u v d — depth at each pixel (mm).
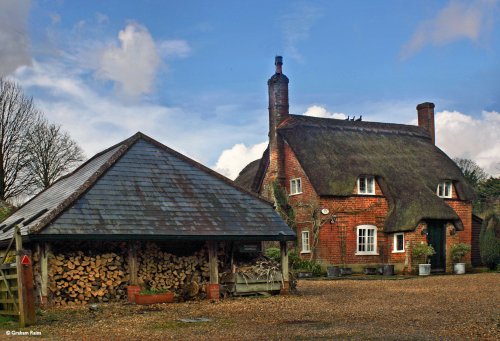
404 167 35656
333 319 13250
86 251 17422
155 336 11156
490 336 10688
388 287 22250
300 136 35375
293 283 20000
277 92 37125
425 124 42375
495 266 33031
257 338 10758
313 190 33281
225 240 18188
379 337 10680
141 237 16719
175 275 18312
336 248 32688
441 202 32906
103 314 14648
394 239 33031
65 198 17516
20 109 44250
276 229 19031
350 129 37906
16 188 44281
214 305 16297
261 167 38406
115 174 18516
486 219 33156
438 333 11078
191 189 19281
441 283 23688
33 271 16844
